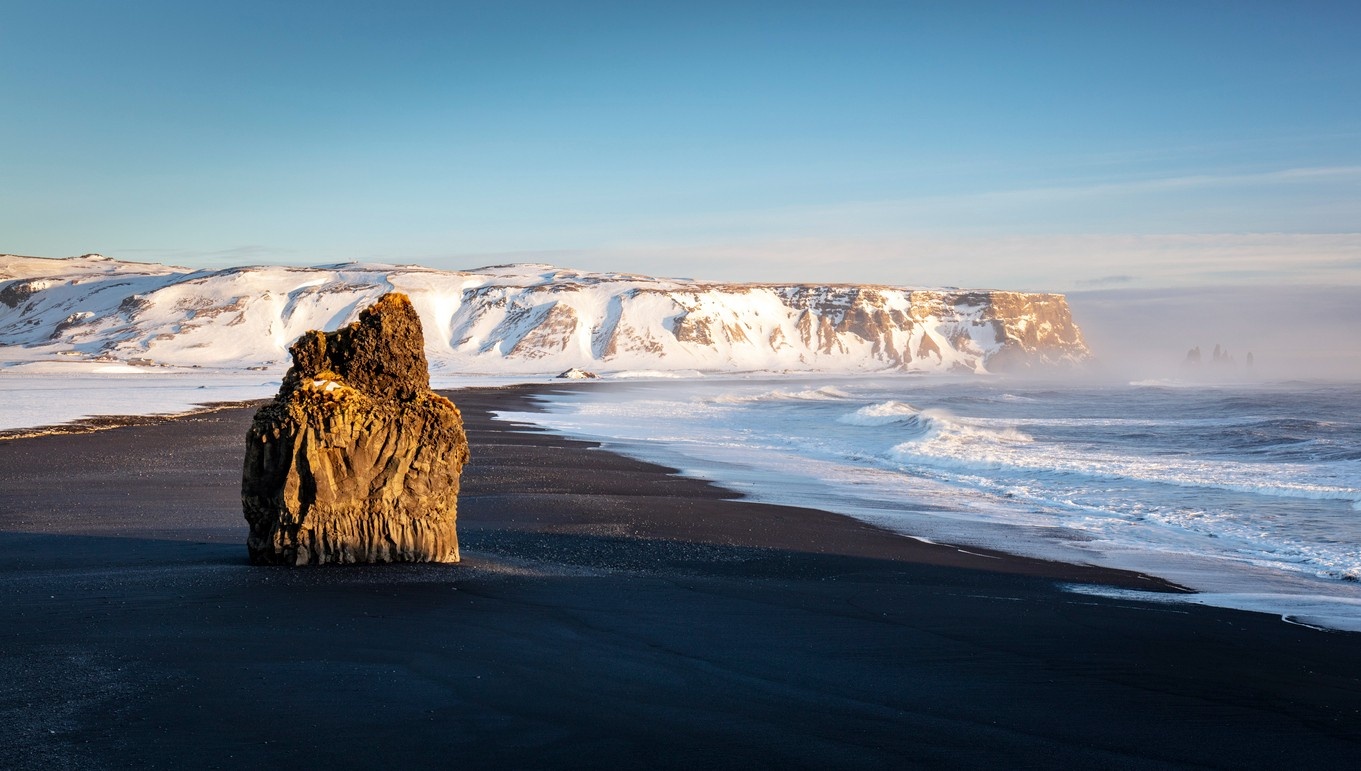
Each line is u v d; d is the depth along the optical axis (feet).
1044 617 34.47
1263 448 112.57
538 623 29.68
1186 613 36.52
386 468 37.93
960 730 21.66
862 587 39.47
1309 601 39.96
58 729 18.84
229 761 17.70
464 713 20.99
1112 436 129.70
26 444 94.43
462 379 493.77
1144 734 22.02
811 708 22.70
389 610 30.09
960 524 61.77
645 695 23.02
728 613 32.71
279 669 23.45
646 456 105.40
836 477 88.38
